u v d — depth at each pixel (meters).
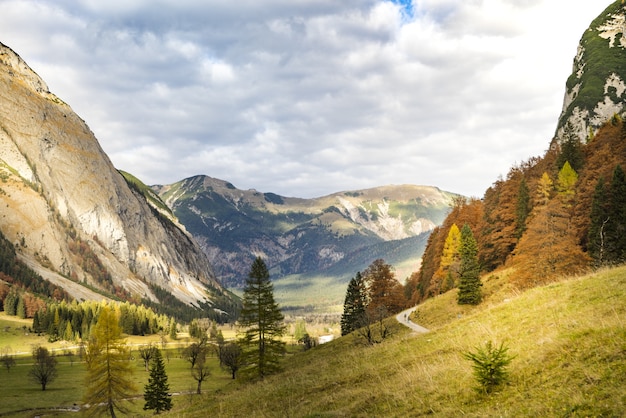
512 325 21.80
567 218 56.53
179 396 86.06
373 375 23.42
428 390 17.03
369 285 92.88
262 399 27.94
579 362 13.69
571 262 51.22
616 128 78.25
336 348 61.88
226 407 30.12
